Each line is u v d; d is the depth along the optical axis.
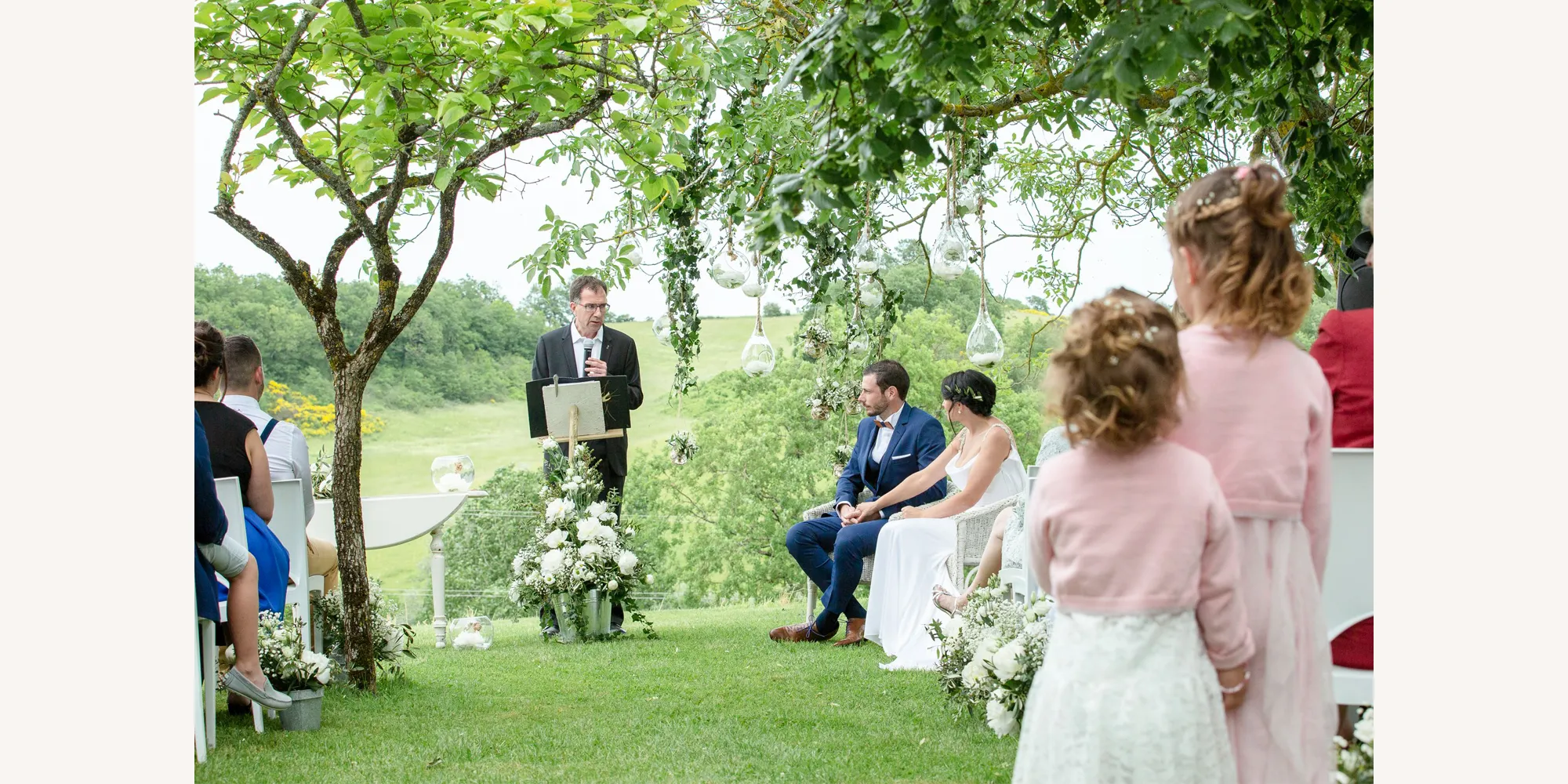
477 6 3.51
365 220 3.87
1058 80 3.88
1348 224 3.77
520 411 19.62
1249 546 2.05
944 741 3.41
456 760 3.22
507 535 13.78
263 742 3.41
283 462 4.22
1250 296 2.06
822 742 3.41
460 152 3.90
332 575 5.09
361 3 3.55
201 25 3.72
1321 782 2.04
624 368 6.35
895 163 2.50
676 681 4.52
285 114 3.80
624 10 3.77
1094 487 2.01
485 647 5.58
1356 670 2.40
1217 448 2.07
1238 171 2.12
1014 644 3.40
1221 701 1.97
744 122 5.02
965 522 5.04
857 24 2.55
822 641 5.79
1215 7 2.29
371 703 4.02
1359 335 2.45
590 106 3.94
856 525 5.61
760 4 4.73
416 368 19.34
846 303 5.89
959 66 2.57
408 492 19.12
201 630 3.28
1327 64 3.38
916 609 5.06
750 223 3.81
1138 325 1.94
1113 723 1.93
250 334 15.09
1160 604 1.95
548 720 3.75
